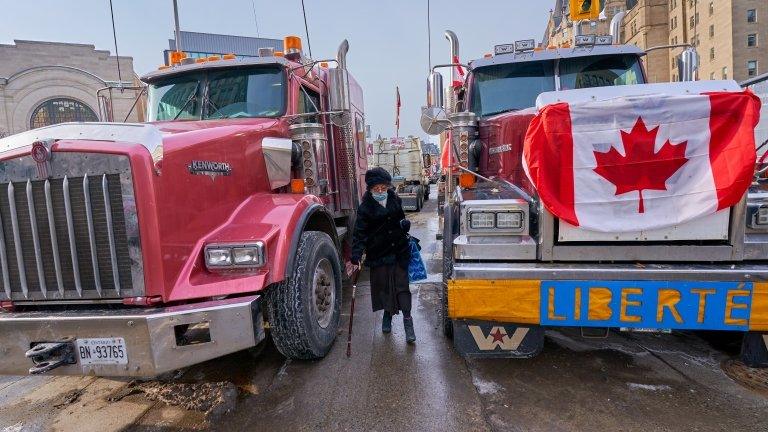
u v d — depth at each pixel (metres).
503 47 5.04
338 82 4.21
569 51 4.93
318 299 3.50
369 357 3.48
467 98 5.14
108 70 25.34
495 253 2.82
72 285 2.53
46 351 2.35
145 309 2.51
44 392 3.19
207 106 4.54
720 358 3.22
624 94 2.73
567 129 2.60
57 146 2.46
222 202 3.09
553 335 3.73
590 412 2.60
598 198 2.62
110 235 2.46
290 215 3.14
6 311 2.67
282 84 4.45
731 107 2.46
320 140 4.29
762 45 53.56
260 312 2.68
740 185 2.44
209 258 2.73
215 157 3.07
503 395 2.83
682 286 2.52
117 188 2.46
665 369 3.08
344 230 5.08
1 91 22.75
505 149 4.28
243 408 2.85
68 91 24.00
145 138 2.55
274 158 3.70
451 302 2.75
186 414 2.82
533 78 5.02
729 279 2.48
